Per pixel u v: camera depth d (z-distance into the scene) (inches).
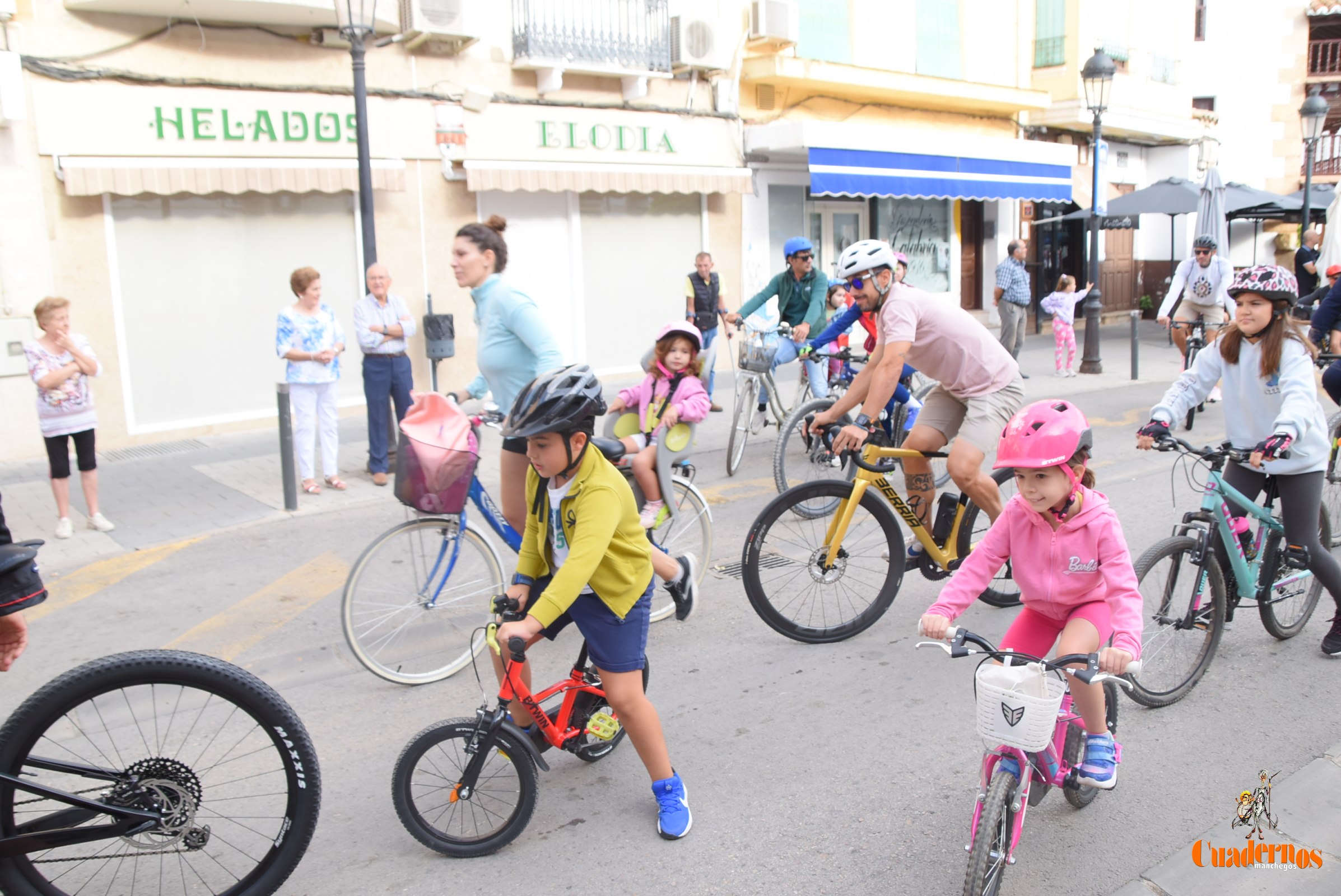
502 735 124.0
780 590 199.9
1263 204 698.8
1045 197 714.8
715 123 568.7
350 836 133.8
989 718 102.1
